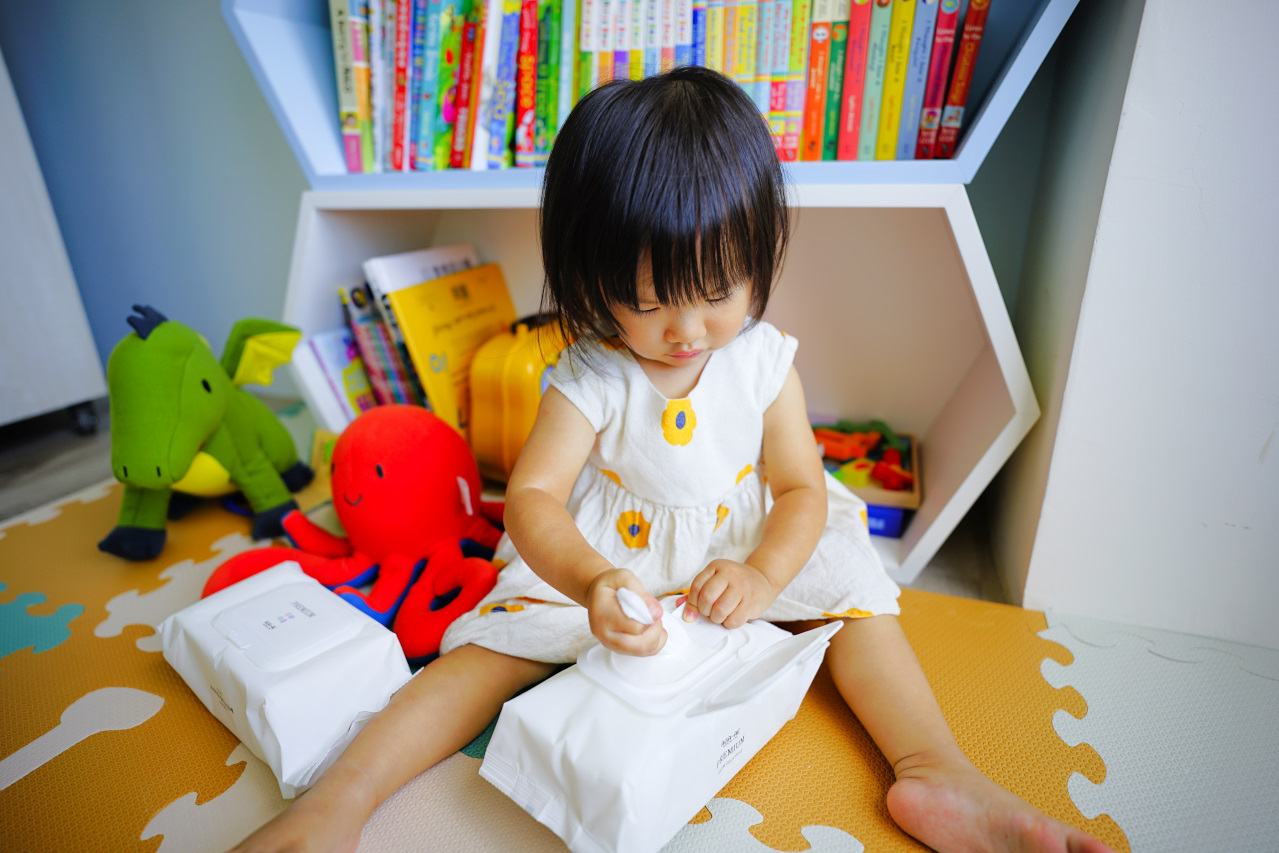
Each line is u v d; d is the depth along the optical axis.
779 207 0.61
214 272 1.58
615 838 0.49
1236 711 0.70
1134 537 0.78
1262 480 0.72
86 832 0.59
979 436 0.90
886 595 0.70
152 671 0.77
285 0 1.02
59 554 1.01
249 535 1.05
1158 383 0.72
